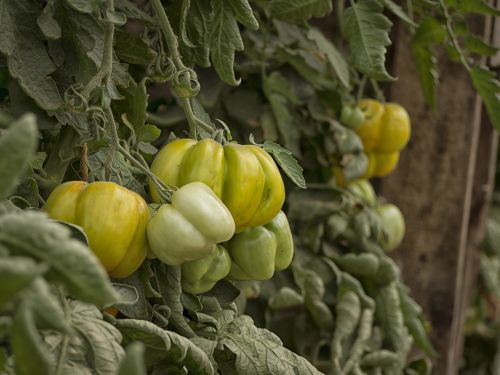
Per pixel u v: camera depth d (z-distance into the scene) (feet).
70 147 2.27
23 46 2.17
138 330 2.05
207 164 2.17
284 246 2.39
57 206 2.05
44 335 1.85
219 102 3.18
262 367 2.37
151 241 2.09
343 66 3.07
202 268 2.26
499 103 2.99
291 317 3.28
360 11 2.79
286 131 3.23
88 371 1.86
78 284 1.59
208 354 2.32
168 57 2.37
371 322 3.26
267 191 2.25
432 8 3.10
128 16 2.45
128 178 2.30
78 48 2.22
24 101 2.19
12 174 1.58
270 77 3.17
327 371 3.26
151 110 3.23
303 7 2.88
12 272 1.50
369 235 3.38
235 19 2.38
